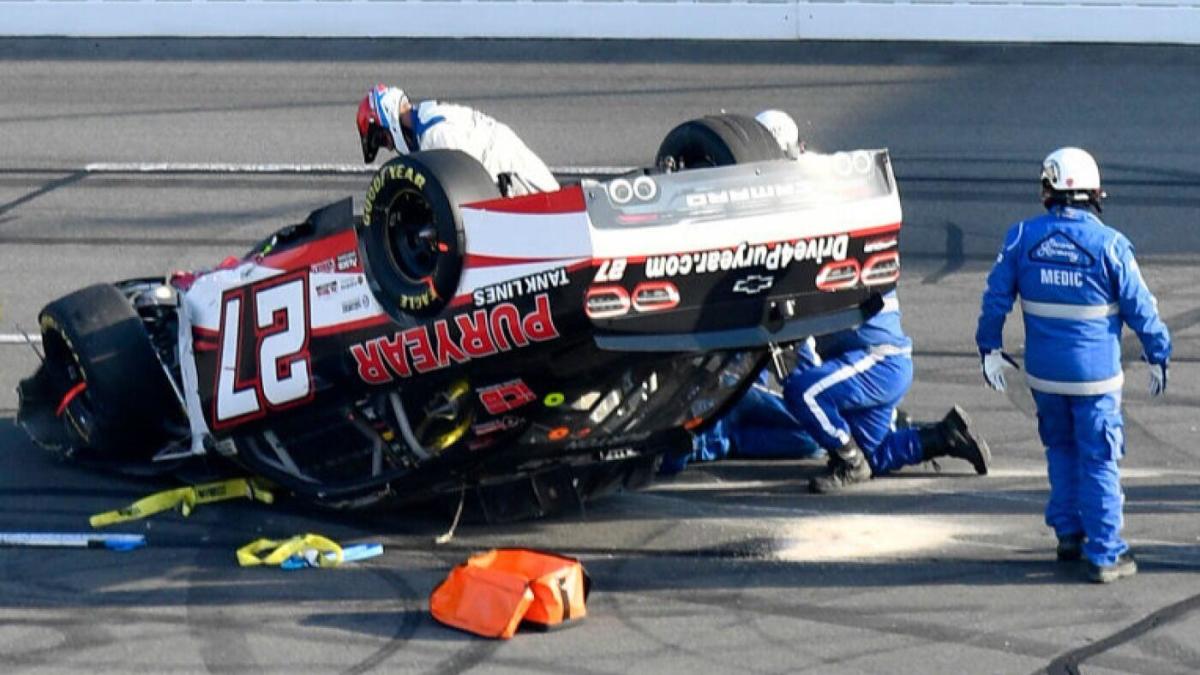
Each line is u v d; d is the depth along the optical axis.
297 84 56.09
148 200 44.97
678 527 26.95
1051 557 25.42
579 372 23.50
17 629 23.17
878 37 59.47
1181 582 24.39
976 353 35.44
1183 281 39.06
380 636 22.88
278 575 25.05
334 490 26.38
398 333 24.30
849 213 23.33
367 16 61.41
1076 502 24.86
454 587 23.27
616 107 52.84
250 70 57.88
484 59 58.69
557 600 22.94
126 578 24.95
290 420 26.59
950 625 23.02
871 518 27.25
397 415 25.28
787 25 59.84
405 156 23.83
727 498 28.34
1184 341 35.69
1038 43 58.62
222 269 27.83
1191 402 32.69
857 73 56.03
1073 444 24.91
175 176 46.88
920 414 32.28
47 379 30.31
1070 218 24.39
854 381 28.20
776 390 33.03
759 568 25.19
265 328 26.50
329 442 26.58
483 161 25.72
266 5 61.59
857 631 22.88
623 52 59.12
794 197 23.11
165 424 29.11
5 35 62.28
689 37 60.41
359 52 59.91
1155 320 24.12
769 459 30.36
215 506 27.98
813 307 23.59
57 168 47.59
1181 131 49.72
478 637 22.78
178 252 41.22
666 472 29.48
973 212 43.62
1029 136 49.44
